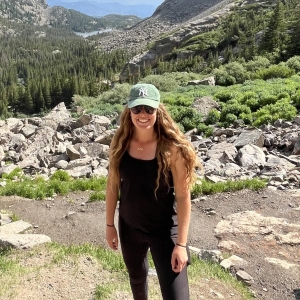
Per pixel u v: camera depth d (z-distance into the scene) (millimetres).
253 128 16297
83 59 182000
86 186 10594
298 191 8930
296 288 5586
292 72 36750
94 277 5383
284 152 13234
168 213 3320
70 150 15562
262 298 5367
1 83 169750
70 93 108000
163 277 3205
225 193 9156
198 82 42312
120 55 164250
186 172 3143
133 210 3281
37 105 110438
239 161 12195
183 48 113125
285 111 17672
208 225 7723
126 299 4742
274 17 71062
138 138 3203
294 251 6539
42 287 4945
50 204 9453
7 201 9734
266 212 7996
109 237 3713
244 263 6160
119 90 46188
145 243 3502
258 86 25812
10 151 17672
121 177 3309
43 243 6574
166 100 25578
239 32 105625
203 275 5676
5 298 4562
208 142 15859
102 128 20719
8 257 6012
